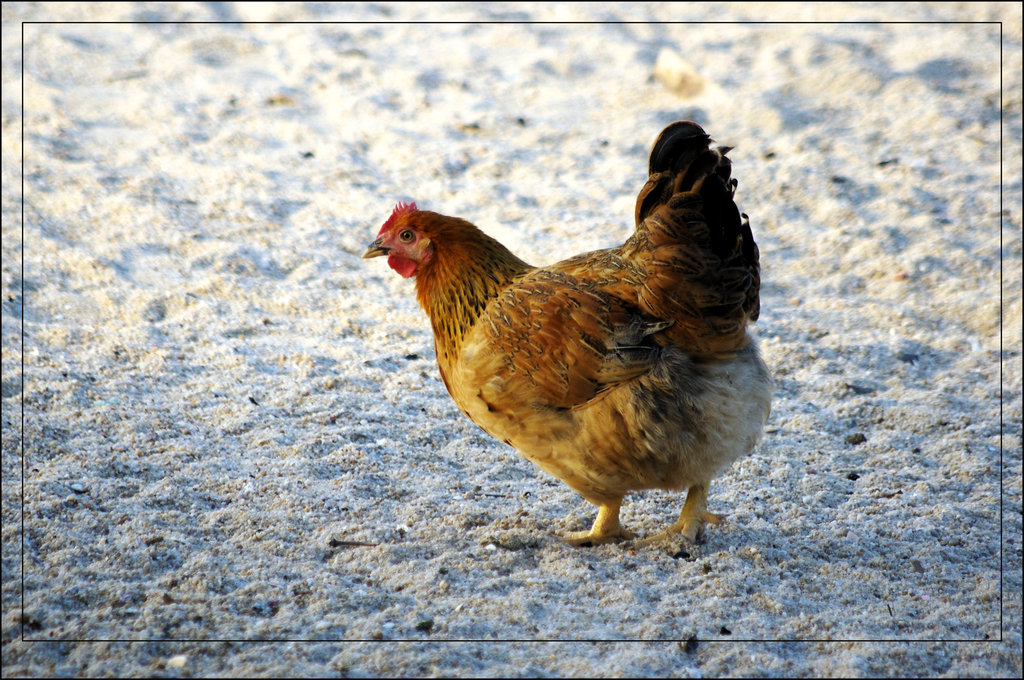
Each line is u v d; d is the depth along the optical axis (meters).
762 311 9.48
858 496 6.53
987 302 9.45
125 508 5.89
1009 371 8.37
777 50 15.57
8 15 16.75
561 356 5.27
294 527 5.86
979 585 5.45
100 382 7.66
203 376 7.93
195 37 16.28
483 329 5.60
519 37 16.67
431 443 7.22
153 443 6.82
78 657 4.38
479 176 12.27
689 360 5.18
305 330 8.95
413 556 5.62
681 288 4.93
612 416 5.23
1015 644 4.85
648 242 5.04
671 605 5.13
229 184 11.74
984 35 15.88
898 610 5.18
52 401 7.29
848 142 12.88
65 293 9.16
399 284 9.95
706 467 5.36
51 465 6.37
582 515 6.36
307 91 14.66
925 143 12.73
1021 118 13.16
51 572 5.13
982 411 7.77
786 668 4.59
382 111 14.02
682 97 14.52
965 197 11.43
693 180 4.98
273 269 9.99
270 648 4.53
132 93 14.18
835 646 4.79
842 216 11.15
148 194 11.30
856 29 16.58
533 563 5.66
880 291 9.84
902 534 6.02
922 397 7.94
